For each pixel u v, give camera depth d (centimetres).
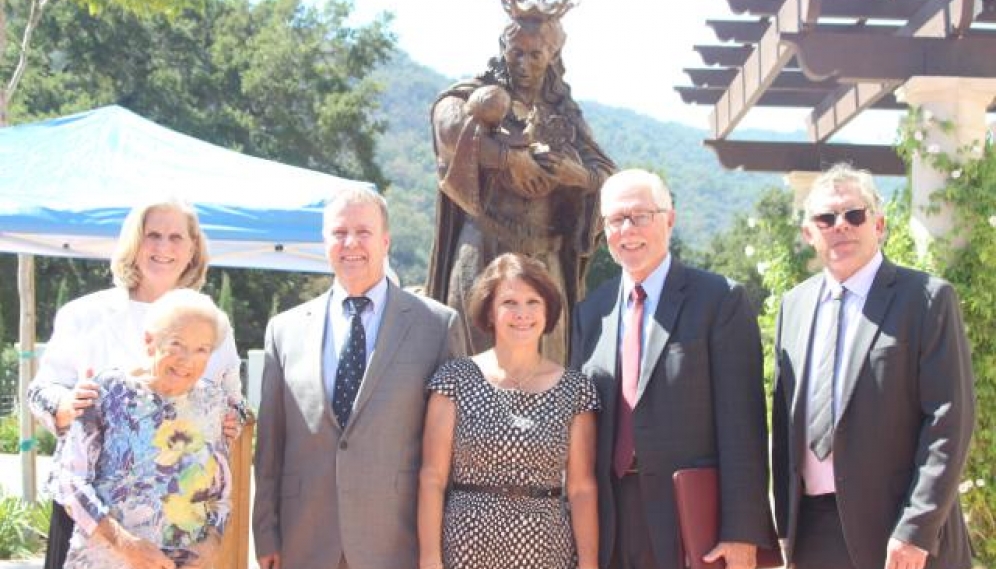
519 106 510
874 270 371
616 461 372
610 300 392
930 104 755
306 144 3359
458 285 505
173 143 769
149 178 713
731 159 1101
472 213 496
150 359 349
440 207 518
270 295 3462
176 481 345
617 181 380
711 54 976
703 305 368
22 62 1169
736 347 365
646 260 373
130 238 395
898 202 811
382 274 397
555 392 371
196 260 410
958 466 344
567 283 516
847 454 358
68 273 3066
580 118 526
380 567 370
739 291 371
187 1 1212
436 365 389
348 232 386
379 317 390
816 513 372
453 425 373
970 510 738
